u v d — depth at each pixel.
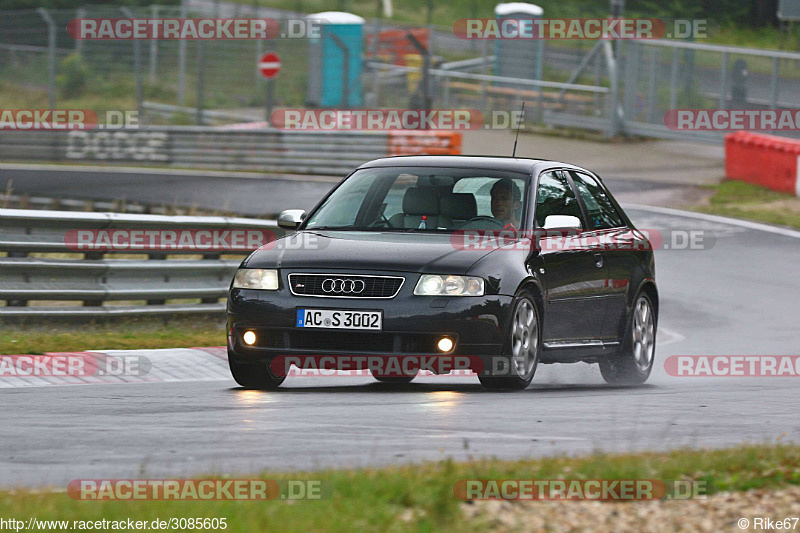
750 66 102.38
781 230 72.81
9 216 38.38
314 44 129.88
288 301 28.12
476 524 14.67
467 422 23.44
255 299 28.44
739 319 49.66
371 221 30.77
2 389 28.70
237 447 20.20
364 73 130.62
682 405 27.41
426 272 27.97
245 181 95.62
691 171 98.75
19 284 38.59
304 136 103.38
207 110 128.50
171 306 42.84
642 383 34.84
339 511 14.63
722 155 107.81
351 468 17.56
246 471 17.81
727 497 16.89
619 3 114.12
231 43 131.12
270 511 14.48
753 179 90.00
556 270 30.55
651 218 77.06
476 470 16.86
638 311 34.69
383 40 131.75
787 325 48.34
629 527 15.29
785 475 17.89
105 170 102.75
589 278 32.03
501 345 28.16
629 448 20.55
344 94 124.81
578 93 118.69
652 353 35.53
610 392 30.44
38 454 19.44
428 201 30.83
